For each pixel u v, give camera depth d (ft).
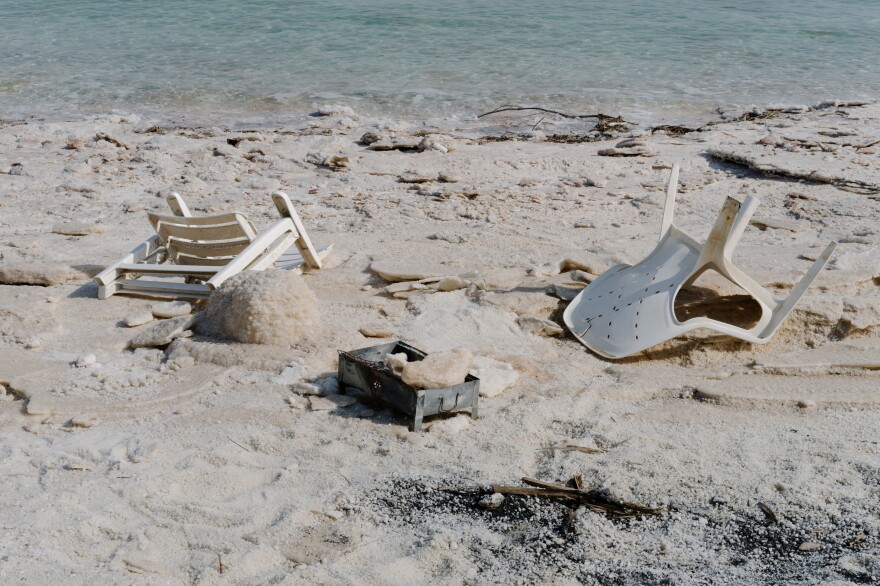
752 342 22.07
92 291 26.40
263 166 43.91
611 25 88.28
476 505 15.76
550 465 17.08
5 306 24.35
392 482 16.37
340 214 35.65
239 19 85.30
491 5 96.17
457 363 18.38
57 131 49.98
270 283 22.15
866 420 19.02
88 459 16.89
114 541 14.43
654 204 37.17
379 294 26.30
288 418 18.54
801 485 16.34
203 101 60.08
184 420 18.48
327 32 80.59
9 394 19.81
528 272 26.86
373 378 18.90
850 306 23.73
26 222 34.30
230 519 15.07
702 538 14.90
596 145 49.49
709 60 75.97
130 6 91.30
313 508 15.35
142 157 44.24
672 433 18.40
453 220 34.53
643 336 22.12
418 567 14.01
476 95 62.95
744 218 21.79
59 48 73.41
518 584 13.65
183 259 27.53
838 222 33.99
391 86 64.49
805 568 14.11
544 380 20.84
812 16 98.73
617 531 15.06
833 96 65.98
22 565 13.62
